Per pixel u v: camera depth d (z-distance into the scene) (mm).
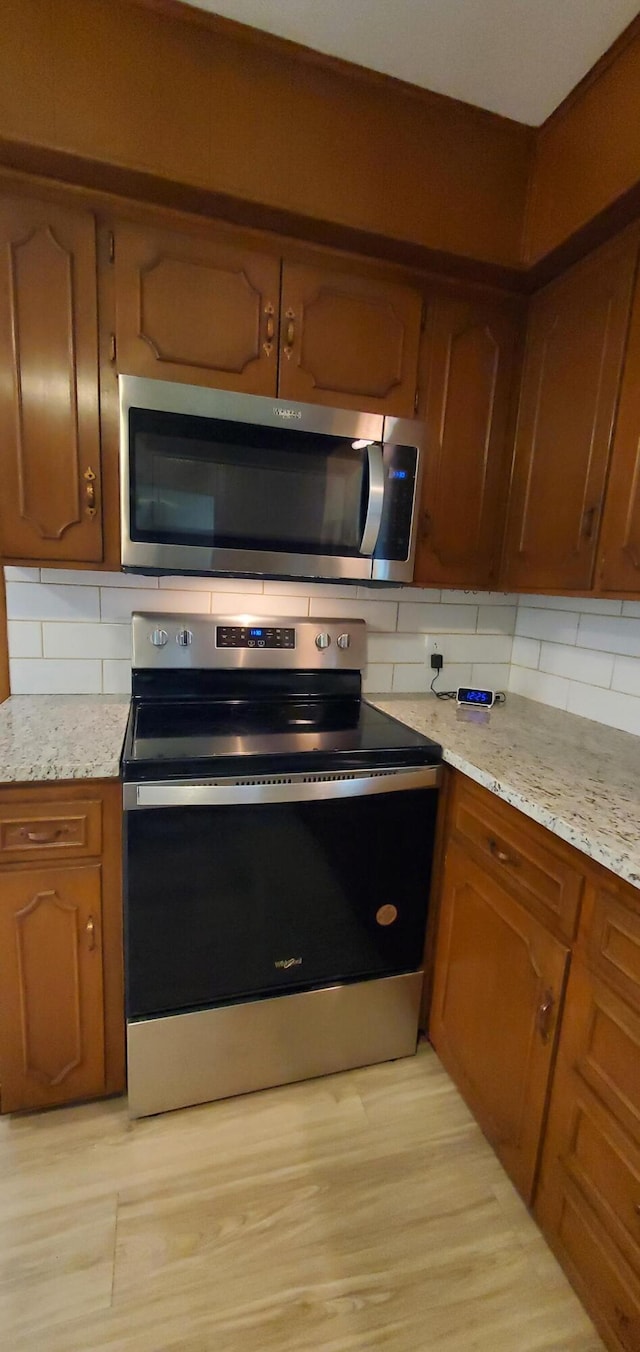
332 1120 1408
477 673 2102
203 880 1295
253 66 1240
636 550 1250
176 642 1678
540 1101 1133
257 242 1372
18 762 1168
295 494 1460
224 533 1417
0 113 1124
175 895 1282
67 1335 995
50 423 1322
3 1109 1317
